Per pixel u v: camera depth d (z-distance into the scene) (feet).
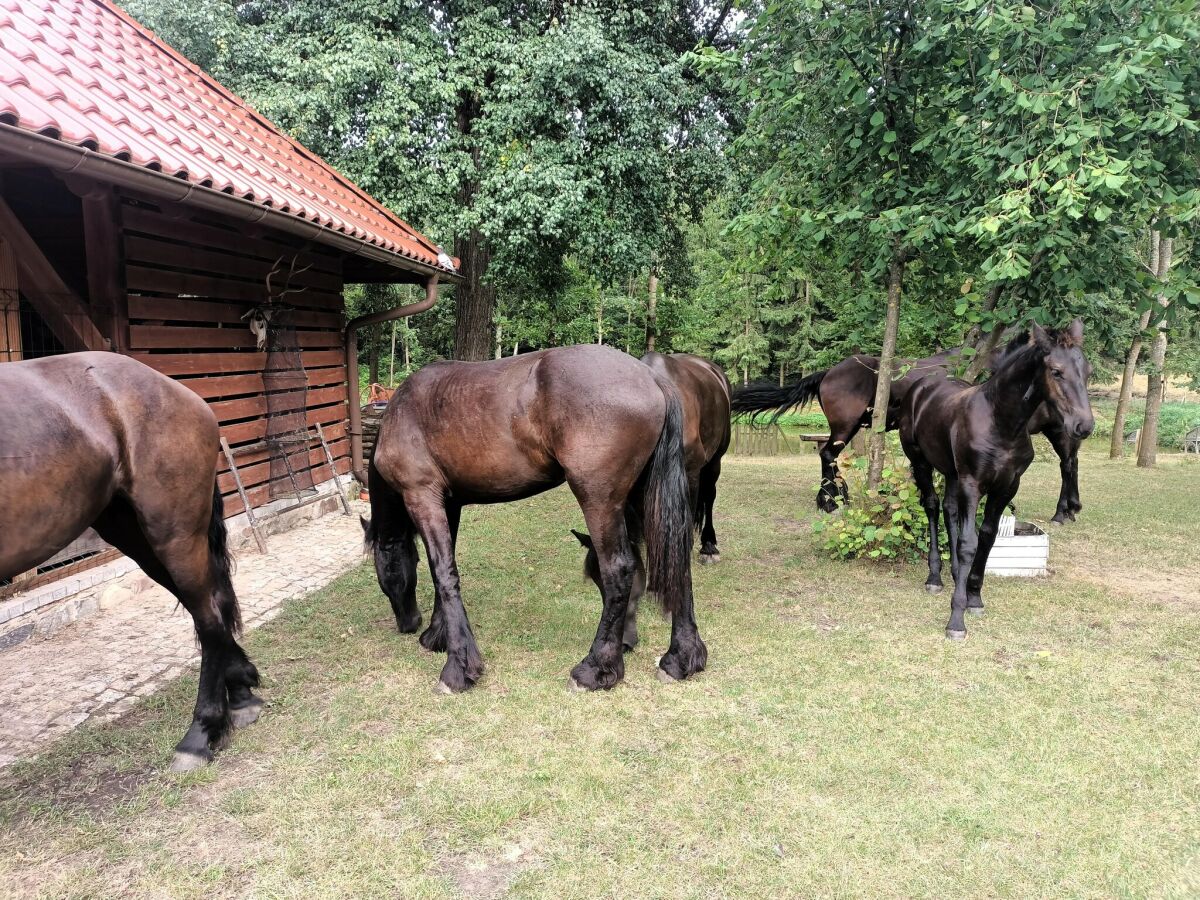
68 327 13.76
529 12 35.83
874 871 7.06
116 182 10.96
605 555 10.64
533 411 10.59
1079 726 9.87
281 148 24.29
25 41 13.43
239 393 19.56
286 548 19.26
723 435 17.72
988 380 13.87
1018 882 6.92
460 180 32.58
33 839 7.48
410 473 11.38
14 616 12.37
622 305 77.15
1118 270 15.71
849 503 19.74
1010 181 14.44
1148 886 6.86
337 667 11.75
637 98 32.04
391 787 8.41
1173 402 81.00
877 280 20.52
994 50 13.98
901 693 10.86
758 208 19.61
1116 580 17.01
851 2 16.31
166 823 7.79
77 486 7.46
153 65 20.88
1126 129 13.91
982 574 14.24
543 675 11.50
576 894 6.75
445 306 74.64
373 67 29.76
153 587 15.60
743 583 16.65
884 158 17.84
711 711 10.28
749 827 7.71
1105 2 13.91
